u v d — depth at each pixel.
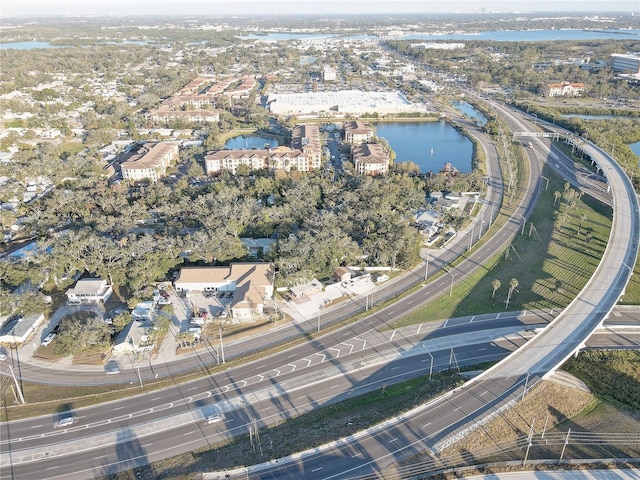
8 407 132.12
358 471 107.62
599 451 117.50
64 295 181.00
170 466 112.56
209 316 168.38
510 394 129.00
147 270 180.50
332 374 142.75
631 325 163.75
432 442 115.19
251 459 112.56
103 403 133.12
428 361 147.62
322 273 192.25
